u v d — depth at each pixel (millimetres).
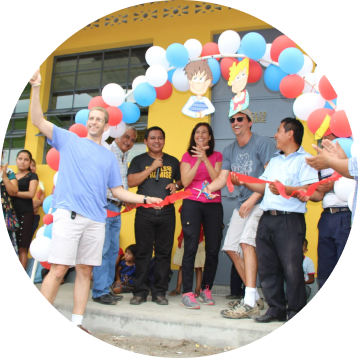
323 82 2287
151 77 2693
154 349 2146
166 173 2975
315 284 3121
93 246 2125
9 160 4441
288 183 2258
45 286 1979
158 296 2736
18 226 3318
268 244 2273
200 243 3150
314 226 3354
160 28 4082
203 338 2234
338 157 1956
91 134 2217
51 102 4535
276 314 2217
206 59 2732
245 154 2688
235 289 3104
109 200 2879
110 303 2643
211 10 3914
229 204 3691
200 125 2947
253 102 3758
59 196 2066
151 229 2811
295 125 2303
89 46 4371
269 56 2719
